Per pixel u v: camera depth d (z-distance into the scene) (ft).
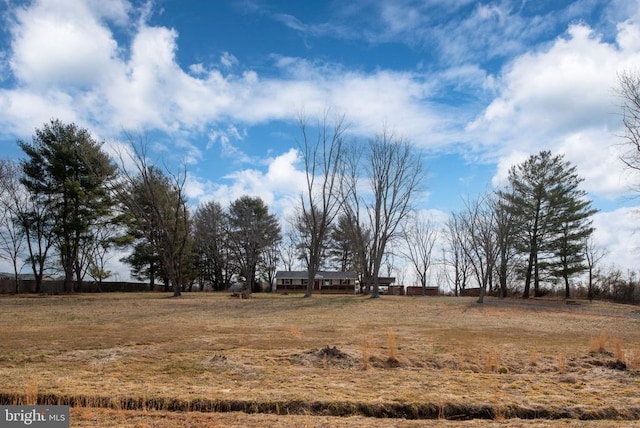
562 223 152.25
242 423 22.89
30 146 137.90
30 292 148.77
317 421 23.50
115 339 49.29
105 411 24.72
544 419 24.94
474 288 211.41
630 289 150.00
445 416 25.70
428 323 73.72
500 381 32.99
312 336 54.03
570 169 153.99
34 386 27.12
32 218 142.41
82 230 139.23
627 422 24.45
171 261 139.03
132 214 150.00
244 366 35.96
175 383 30.68
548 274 155.74
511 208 151.94
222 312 88.48
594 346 46.91
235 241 212.02
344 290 212.23
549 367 40.34
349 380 32.24
